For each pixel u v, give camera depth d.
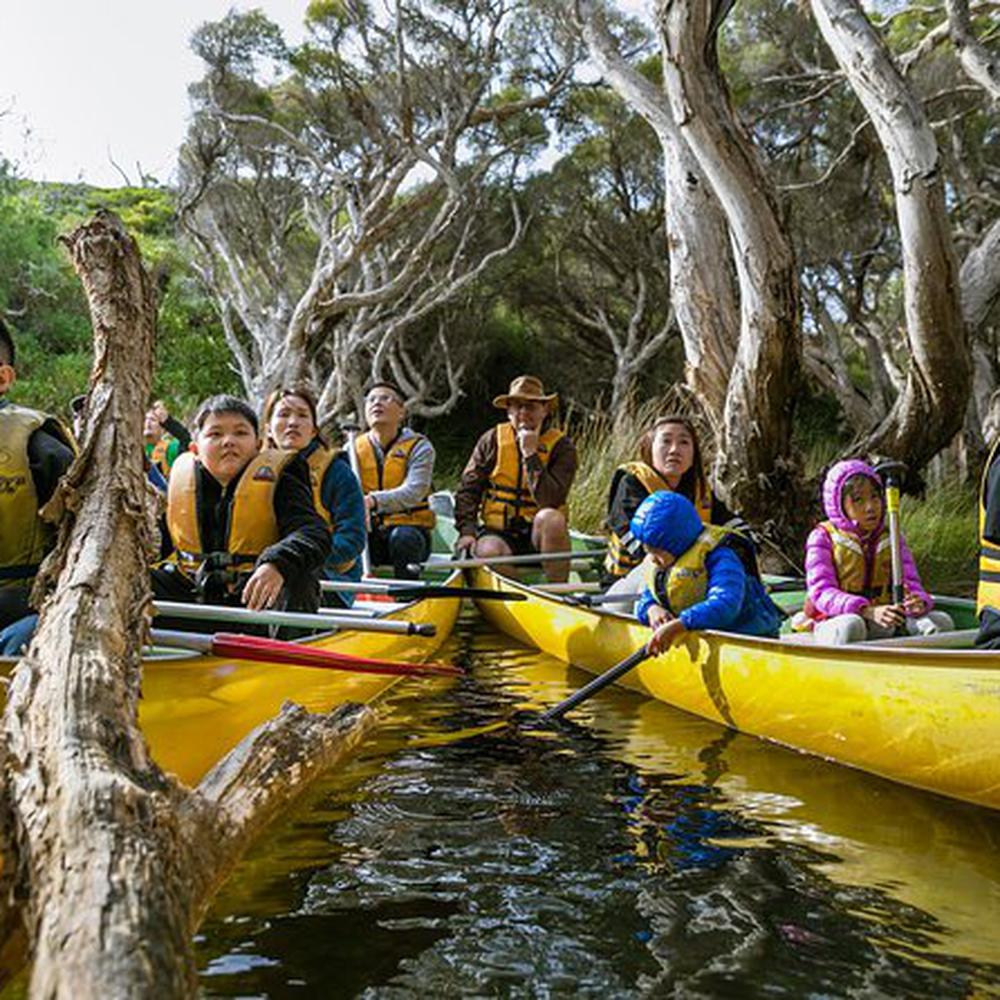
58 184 22.12
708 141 6.49
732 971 1.90
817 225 15.04
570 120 15.62
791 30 14.73
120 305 3.29
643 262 18.20
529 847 2.50
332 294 12.16
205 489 3.79
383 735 3.54
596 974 1.90
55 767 1.66
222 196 14.69
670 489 5.27
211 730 3.06
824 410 19.36
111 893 1.32
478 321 18.34
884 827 2.65
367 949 1.99
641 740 3.51
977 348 13.56
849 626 3.72
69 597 2.40
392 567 6.33
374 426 6.44
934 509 9.41
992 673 2.77
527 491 6.39
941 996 1.80
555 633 4.98
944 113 14.12
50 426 3.20
